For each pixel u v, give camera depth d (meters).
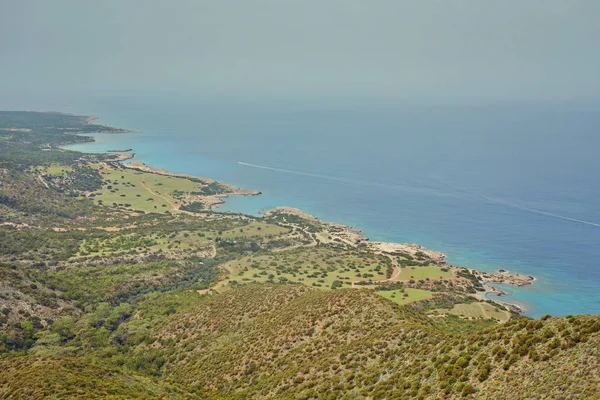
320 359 70.88
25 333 99.31
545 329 48.03
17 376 63.53
